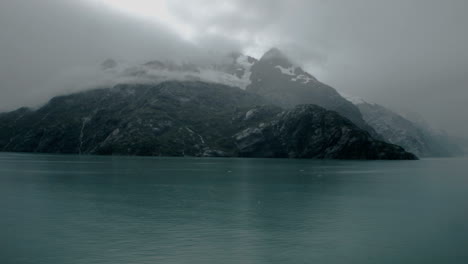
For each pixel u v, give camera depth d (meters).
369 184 146.88
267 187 133.00
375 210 89.12
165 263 52.03
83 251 56.75
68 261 52.56
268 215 82.69
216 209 89.00
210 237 64.56
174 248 58.41
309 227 71.75
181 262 52.41
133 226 71.81
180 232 67.62
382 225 73.56
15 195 110.25
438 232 68.69
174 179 158.88
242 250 57.75
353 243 61.47
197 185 137.25
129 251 56.84
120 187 130.12
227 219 78.12
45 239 62.78
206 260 53.31
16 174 177.88
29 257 54.09
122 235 65.44
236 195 112.25
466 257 54.91
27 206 91.94
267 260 53.47
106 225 72.56
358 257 54.84
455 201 104.06
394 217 81.00
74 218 78.56
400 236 65.69
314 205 95.38
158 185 136.50
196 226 72.00
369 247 59.44
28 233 66.44
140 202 98.50
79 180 152.12
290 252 56.94
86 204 95.00
